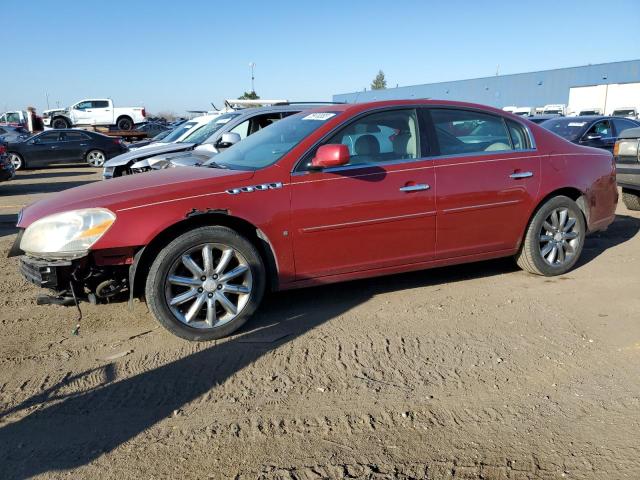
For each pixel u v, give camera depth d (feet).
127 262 12.58
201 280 12.84
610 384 10.80
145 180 13.85
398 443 9.08
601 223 18.33
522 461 8.60
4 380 11.40
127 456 8.89
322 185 13.74
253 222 13.05
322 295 16.07
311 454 8.84
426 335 13.16
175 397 10.63
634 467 8.41
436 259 15.42
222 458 8.79
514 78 171.32
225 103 48.52
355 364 11.76
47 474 8.51
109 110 118.62
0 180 43.14
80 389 11.01
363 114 14.66
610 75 144.46
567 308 14.66
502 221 16.06
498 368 11.49
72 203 12.58
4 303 15.88
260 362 11.95
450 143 15.52
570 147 17.53
